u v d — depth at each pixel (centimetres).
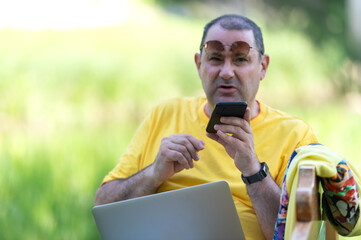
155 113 358
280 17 1457
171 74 1215
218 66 329
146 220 279
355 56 1339
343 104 1147
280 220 257
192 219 276
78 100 1107
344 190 251
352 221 259
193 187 274
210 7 1534
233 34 327
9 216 694
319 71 1265
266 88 1174
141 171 329
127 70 1190
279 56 1257
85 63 1174
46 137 945
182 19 1468
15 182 764
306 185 221
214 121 293
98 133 989
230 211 273
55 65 1152
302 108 1111
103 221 282
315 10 1457
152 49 1285
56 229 684
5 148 856
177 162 317
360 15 1378
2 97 1058
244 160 295
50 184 778
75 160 857
